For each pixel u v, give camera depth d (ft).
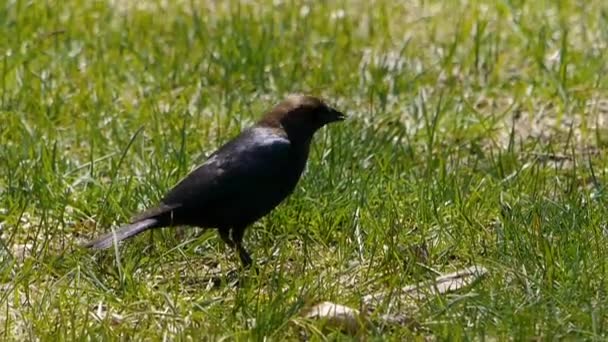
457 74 50.98
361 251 34.86
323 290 31.73
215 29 54.39
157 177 39.34
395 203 36.91
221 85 48.98
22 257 35.12
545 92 48.39
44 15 55.42
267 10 58.49
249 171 34.19
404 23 57.11
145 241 35.53
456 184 38.11
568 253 33.09
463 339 29.14
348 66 50.72
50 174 39.32
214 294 32.71
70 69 49.98
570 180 40.27
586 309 30.37
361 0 60.03
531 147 43.55
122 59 50.98
